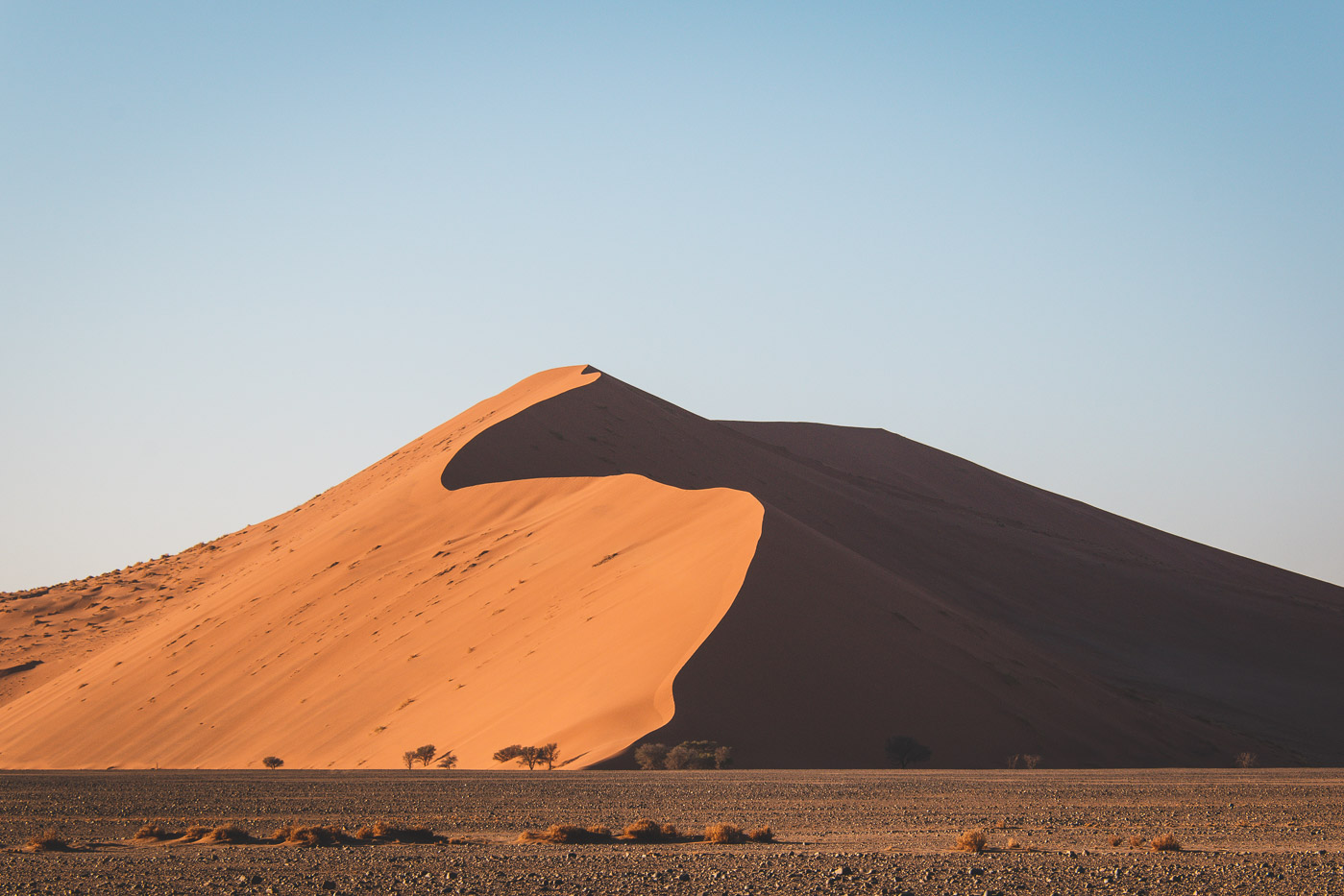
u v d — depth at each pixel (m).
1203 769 68.69
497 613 98.75
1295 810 36.69
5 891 21.42
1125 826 32.03
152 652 126.31
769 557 83.50
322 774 60.38
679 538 97.38
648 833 29.38
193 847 28.64
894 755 67.94
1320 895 19.88
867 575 89.81
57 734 110.62
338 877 22.86
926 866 23.48
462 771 61.19
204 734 98.44
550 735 69.75
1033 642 134.25
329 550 135.38
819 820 33.88
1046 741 75.00
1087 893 20.38
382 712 88.81
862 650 77.69
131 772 67.31
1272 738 111.88
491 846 28.17
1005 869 22.98
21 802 42.31
